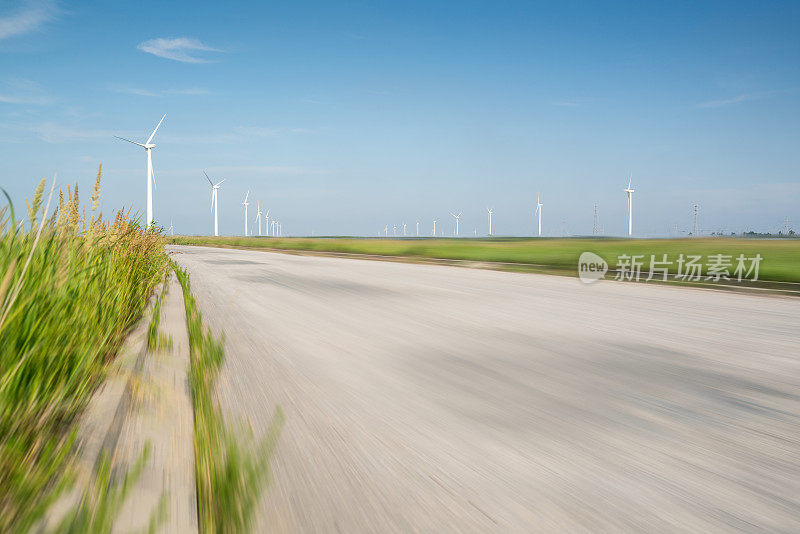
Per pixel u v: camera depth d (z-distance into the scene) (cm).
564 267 2295
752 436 376
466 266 2694
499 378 531
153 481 264
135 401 388
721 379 532
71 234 455
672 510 268
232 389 476
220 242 7375
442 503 272
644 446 355
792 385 511
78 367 315
